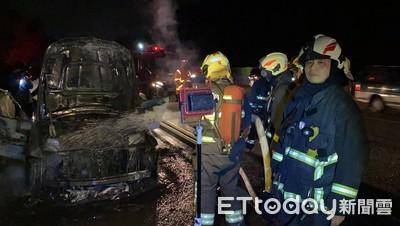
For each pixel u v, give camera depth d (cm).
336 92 222
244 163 601
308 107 230
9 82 761
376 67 1214
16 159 479
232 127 304
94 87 561
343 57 231
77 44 571
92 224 395
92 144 454
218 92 317
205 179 326
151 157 493
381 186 498
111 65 578
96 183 442
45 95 529
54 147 444
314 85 233
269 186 279
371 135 825
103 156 460
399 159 626
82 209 431
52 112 502
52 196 440
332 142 219
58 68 551
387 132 857
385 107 1170
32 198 440
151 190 489
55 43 567
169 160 627
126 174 459
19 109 602
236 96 304
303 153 227
